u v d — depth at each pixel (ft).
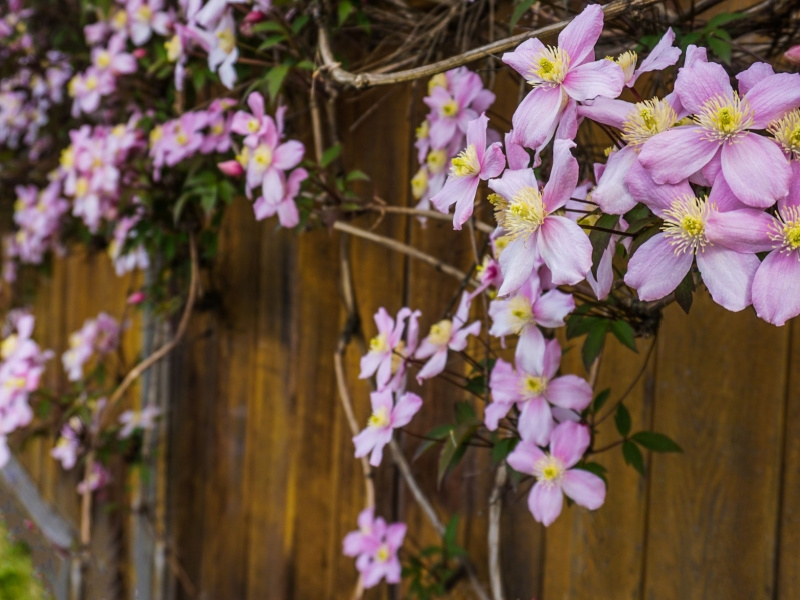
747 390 2.43
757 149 1.65
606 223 1.81
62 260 6.57
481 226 2.63
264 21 2.91
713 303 2.49
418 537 3.20
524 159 1.91
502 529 2.95
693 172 1.69
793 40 2.29
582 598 2.74
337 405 3.53
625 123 1.78
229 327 4.23
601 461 2.70
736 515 2.45
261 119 2.87
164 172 3.82
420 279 3.14
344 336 3.14
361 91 3.29
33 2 4.83
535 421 2.24
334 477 3.55
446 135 2.58
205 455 4.45
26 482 7.07
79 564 4.64
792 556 2.35
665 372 2.58
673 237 1.70
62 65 4.78
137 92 3.95
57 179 5.01
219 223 3.84
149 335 4.86
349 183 3.37
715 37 2.20
